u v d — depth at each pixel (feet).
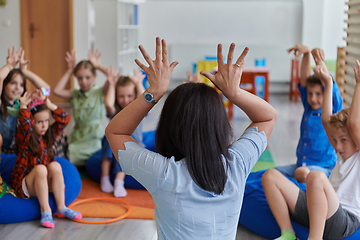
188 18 25.54
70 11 19.61
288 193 6.43
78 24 19.75
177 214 3.78
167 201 3.78
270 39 25.14
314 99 8.04
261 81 21.44
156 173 3.76
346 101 9.88
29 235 7.07
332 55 24.70
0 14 19.51
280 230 6.81
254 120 4.22
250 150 3.98
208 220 3.79
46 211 7.44
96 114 11.13
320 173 5.86
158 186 3.76
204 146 3.70
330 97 7.06
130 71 23.45
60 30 19.93
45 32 19.99
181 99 3.78
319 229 5.71
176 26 25.70
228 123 3.91
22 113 7.54
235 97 3.90
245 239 7.12
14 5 19.39
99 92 11.11
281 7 24.73
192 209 3.77
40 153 7.70
